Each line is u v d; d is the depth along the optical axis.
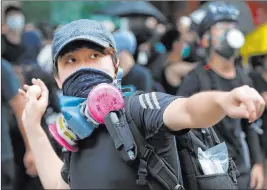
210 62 3.91
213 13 3.89
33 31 5.96
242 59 5.31
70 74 1.89
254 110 1.34
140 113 1.74
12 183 4.35
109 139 1.80
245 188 3.69
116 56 1.98
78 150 1.86
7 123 4.38
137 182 1.72
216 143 2.01
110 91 1.79
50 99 4.38
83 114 1.81
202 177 1.87
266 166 4.61
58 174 2.14
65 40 1.90
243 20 5.47
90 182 1.78
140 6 7.35
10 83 4.28
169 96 1.75
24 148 4.67
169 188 1.75
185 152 1.88
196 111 1.54
